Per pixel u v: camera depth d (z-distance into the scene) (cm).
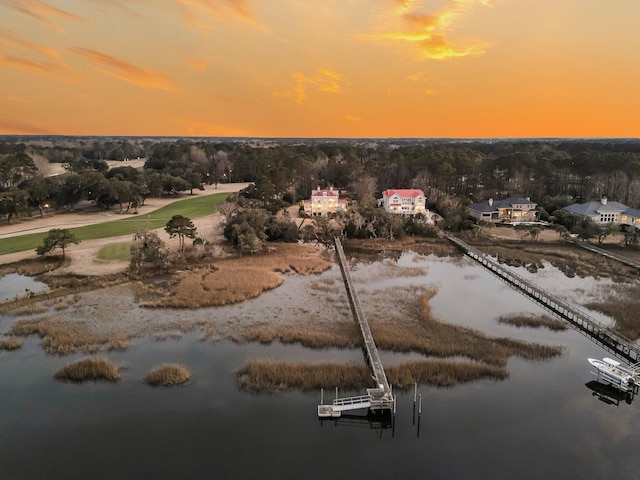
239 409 3928
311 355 4859
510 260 8750
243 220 9912
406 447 3494
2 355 4797
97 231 10338
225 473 3216
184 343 5106
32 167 14925
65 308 6044
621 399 4131
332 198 12719
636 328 5512
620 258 8606
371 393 3909
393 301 6425
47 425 3700
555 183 14325
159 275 7512
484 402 4044
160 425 3716
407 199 12631
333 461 3344
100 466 3269
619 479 3178
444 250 9744
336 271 8006
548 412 3919
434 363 4556
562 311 6116
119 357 4778
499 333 5447
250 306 6238
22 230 10356
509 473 3231
